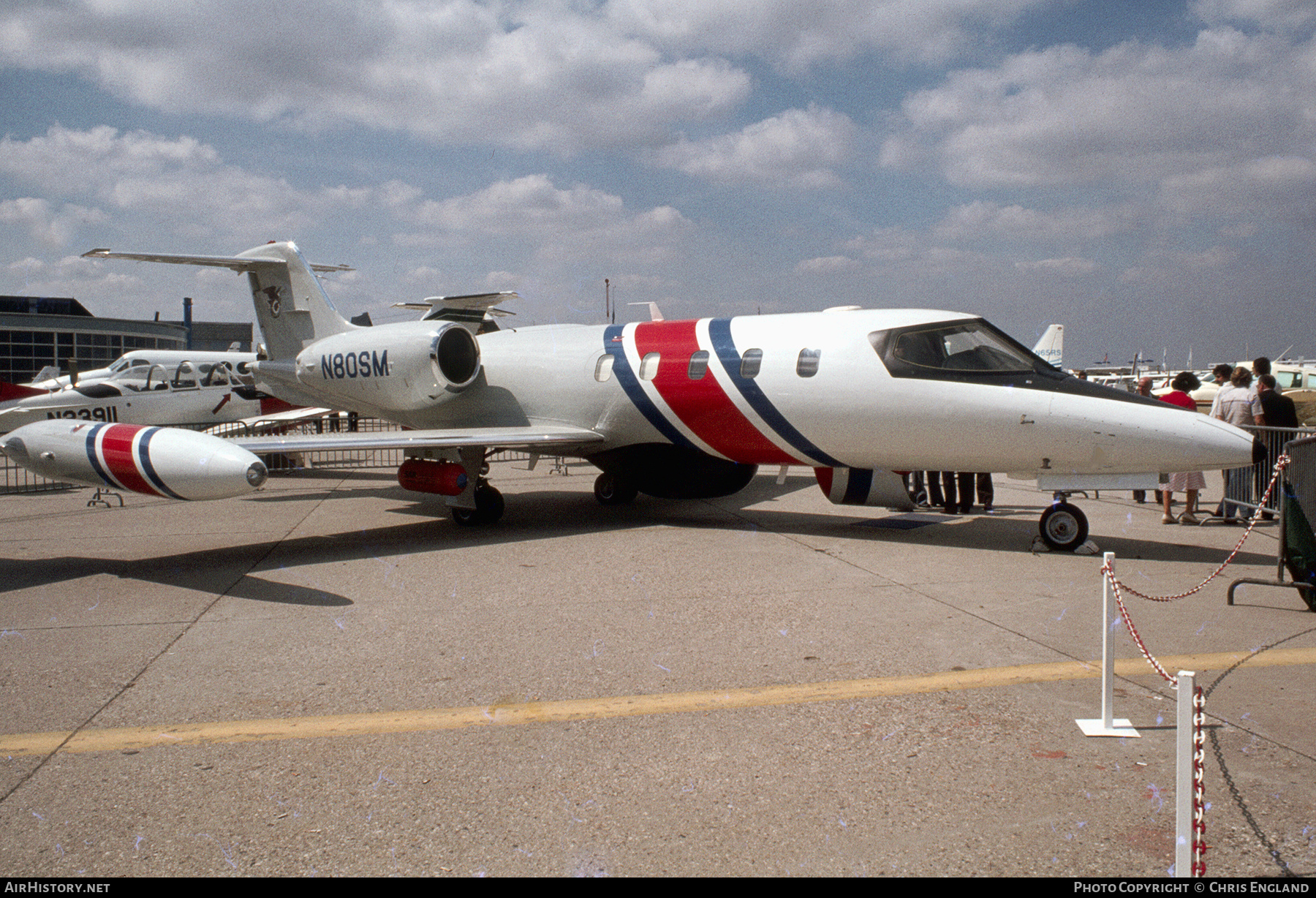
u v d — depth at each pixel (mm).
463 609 6203
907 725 3957
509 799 3311
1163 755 3598
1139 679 4539
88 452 7680
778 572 7312
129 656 5191
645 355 9938
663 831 3051
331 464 19594
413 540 9164
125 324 48938
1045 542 8227
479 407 11461
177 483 7090
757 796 3305
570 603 6355
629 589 6746
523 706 4277
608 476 11695
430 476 9930
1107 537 9070
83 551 8773
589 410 10375
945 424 8109
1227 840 2912
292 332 13695
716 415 9375
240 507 12375
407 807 3264
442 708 4273
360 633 5633
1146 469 7492
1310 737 3740
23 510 12375
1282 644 5129
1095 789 3305
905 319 8586
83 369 46812
